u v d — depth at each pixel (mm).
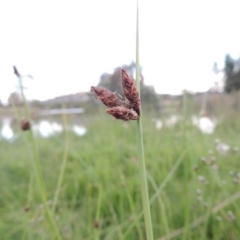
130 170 267
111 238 167
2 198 252
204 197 194
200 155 241
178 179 237
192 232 173
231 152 261
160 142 338
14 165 350
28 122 121
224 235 168
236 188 198
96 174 252
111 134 403
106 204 215
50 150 389
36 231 167
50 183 274
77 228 183
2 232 190
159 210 190
